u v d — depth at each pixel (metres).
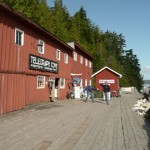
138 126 11.22
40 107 17.92
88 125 11.32
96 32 92.12
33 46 19.30
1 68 14.74
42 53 21.05
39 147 7.70
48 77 22.33
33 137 8.95
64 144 8.09
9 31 15.69
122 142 8.40
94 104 21.06
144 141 8.56
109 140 8.66
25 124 11.29
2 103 14.59
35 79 19.53
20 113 14.77
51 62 22.88
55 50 24.19
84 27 82.19
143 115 14.61
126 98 30.70
